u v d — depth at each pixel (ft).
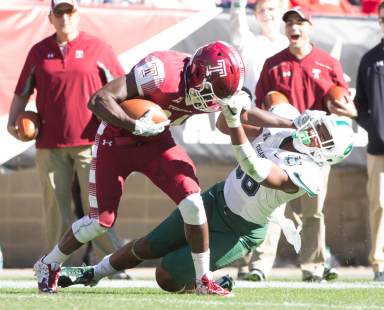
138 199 119.65
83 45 87.51
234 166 105.70
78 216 97.30
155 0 110.42
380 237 94.73
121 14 103.45
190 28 104.83
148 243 66.64
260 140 64.64
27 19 100.42
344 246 120.16
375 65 95.40
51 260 64.49
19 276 95.86
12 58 99.81
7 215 117.08
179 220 66.08
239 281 88.84
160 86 60.23
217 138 104.73
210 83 58.80
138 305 54.03
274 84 90.22
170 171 62.23
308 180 61.82
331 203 119.85
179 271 65.26
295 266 119.85
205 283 63.16
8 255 116.88
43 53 87.45
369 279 95.66
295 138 62.28
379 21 96.37
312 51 90.53
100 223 63.10
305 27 89.51
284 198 63.77
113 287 74.38
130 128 59.21
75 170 89.35
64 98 86.69
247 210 65.05
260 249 91.25
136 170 63.87
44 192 88.74
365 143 108.78
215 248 66.03
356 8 123.24
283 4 100.48
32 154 100.48
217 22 105.40
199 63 59.11
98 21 102.53
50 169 87.66
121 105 60.34
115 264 67.46
